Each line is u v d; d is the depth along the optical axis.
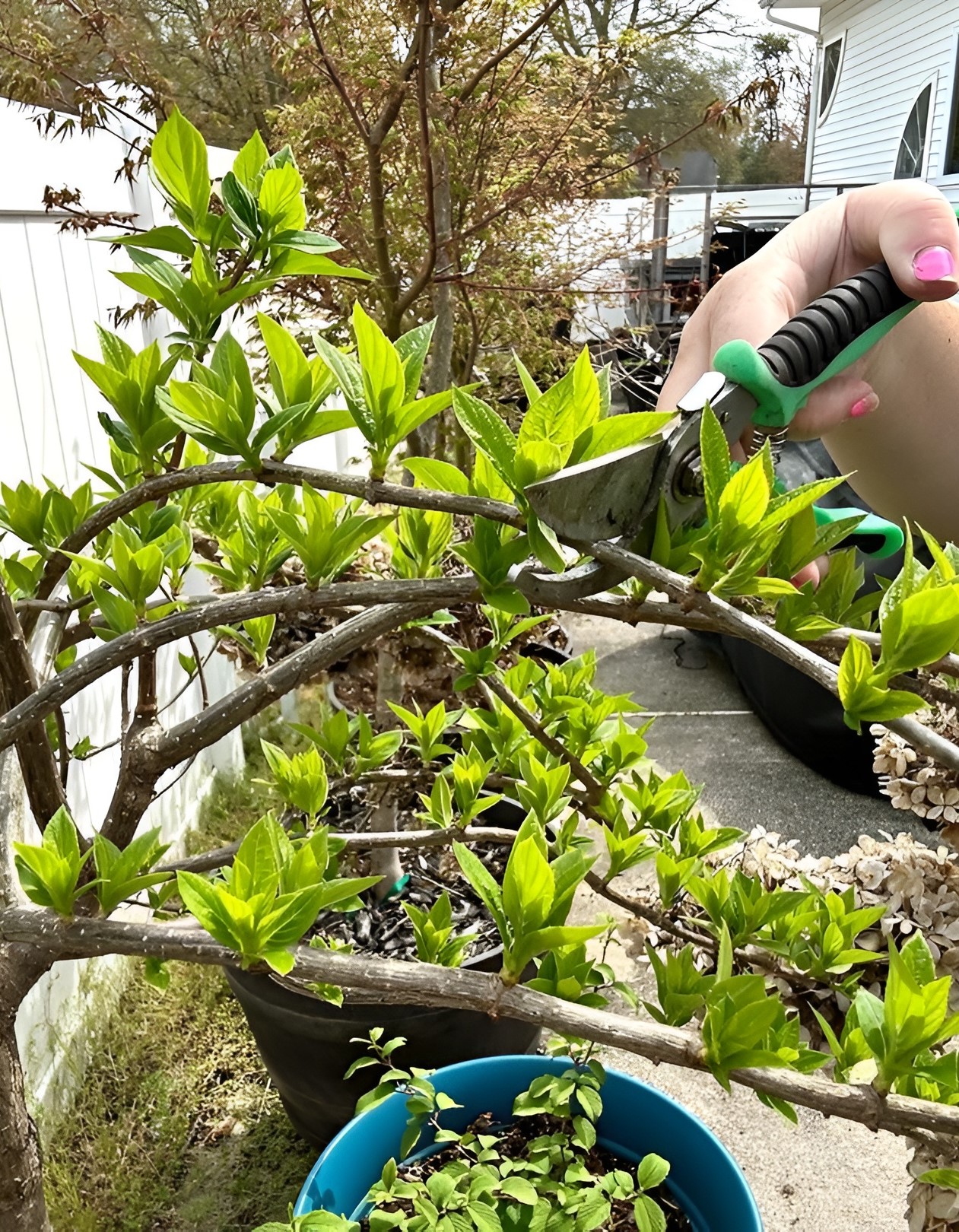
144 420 0.50
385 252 1.43
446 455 1.85
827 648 0.47
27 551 1.18
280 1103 1.39
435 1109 0.94
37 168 1.37
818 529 0.46
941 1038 0.44
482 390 2.39
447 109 1.61
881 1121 0.42
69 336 1.47
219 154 2.00
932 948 0.90
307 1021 1.09
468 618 1.26
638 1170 0.85
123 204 1.70
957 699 0.41
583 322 2.79
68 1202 1.19
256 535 0.68
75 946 0.43
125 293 1.68
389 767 1.30
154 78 1.65
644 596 0.42
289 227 0.50
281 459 0.45
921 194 0.59
